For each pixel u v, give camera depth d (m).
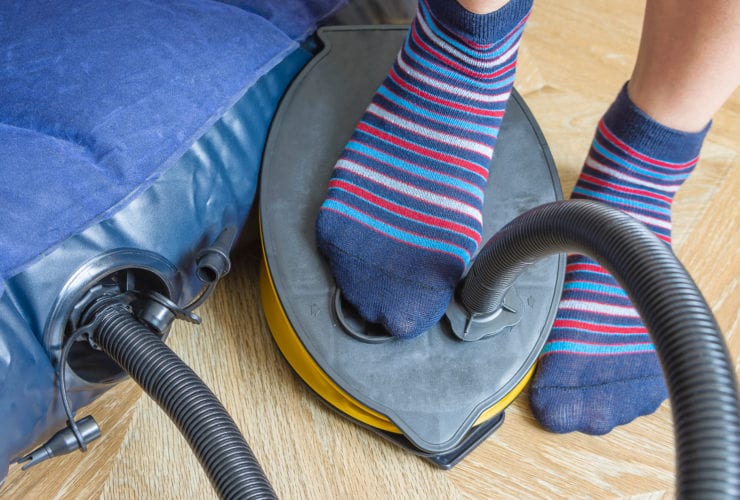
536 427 0.78
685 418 0.33
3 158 0.59
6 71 0.65
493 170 0.84
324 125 0.82
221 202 0.74
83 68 0.65
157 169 0.65
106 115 0.64
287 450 0.75
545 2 1.13
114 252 0.64
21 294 0.59
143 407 0.76
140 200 0.65
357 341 0.72
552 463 0.77
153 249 0.67
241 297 0.84
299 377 0.76
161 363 0.61
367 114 0.81
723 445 0.31
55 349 0.63
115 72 0.66
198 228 0.72
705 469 0.31
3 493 0.70
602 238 0.44
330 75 0.85
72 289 0.62
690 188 0.97
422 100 0.79
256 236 0.86
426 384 0.71
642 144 0.79
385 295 0.71
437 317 0.72
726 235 0.93
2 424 0.59
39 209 0.59
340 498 0.73
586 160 0.86
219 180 0.72
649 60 0.74
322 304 0.73
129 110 0.65
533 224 0.52
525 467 0.76
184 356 0.79
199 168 0.69
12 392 0.59
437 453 0.69
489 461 0.76
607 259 0.43
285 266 0.74
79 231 0.61
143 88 0.66
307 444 0.75
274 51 0.77
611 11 1.13
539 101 1.03
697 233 0.93
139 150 0.64
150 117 0.66
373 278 0.72
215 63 0.71
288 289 0.73
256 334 0.81
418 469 0.75
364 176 0.77
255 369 0.79
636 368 0.78
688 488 0.31
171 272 0.70
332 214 0.74
